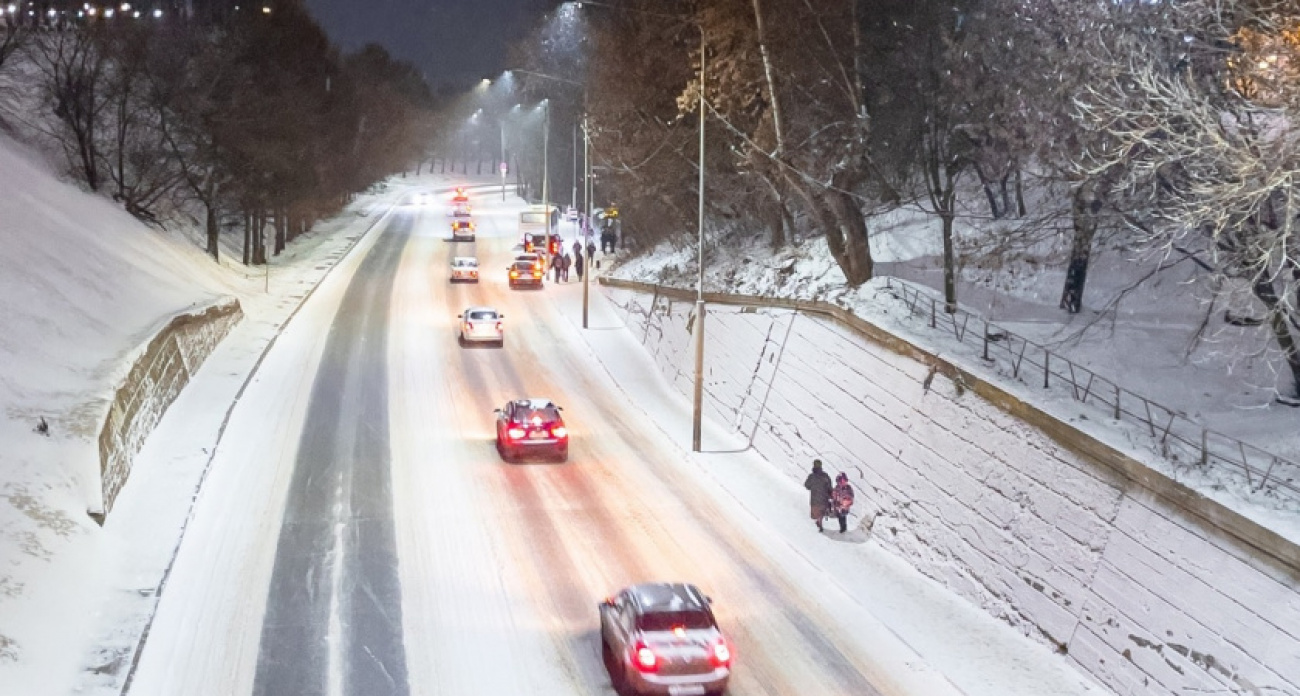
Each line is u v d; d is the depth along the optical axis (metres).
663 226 53.78
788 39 32.84
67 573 18.17
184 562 20.30
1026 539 19.36
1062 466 19.19
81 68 45.75
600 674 16.78
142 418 26.28
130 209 46.66
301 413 31.05
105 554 19.69
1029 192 35.28
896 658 17.70
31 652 15.76
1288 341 19.88
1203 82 19.78
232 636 17.64
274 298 48.22
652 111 48.62
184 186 53.59
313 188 67.50
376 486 25.30
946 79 28.00
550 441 27.44
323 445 28.22
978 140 30.88
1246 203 16.73
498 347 41.03
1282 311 18.62
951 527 21.27
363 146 104.69
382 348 40.12
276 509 23.44
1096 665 17.09
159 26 49.53
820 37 32.91
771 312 33.06
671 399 35.06
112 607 18.09
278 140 54.97
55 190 39.72
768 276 37.62
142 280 35.69
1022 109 25.06
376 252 65.50
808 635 18.45
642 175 48.88
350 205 94.31
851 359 27.36
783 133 32.50
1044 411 19.91
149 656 16.81
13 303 26.17
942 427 22.70
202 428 28.17
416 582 20.08
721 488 26.28
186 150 53.12
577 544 22.23
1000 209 35.62
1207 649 15.44
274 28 62.38
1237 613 15.19
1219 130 16.97
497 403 33.53
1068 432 19.14
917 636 18.58
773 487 26.55
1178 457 17.78
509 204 102.25
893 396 24.89
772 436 29.08
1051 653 18.03
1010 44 26.17
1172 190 21.02
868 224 37.69
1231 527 15.58
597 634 18.19
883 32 32.91
